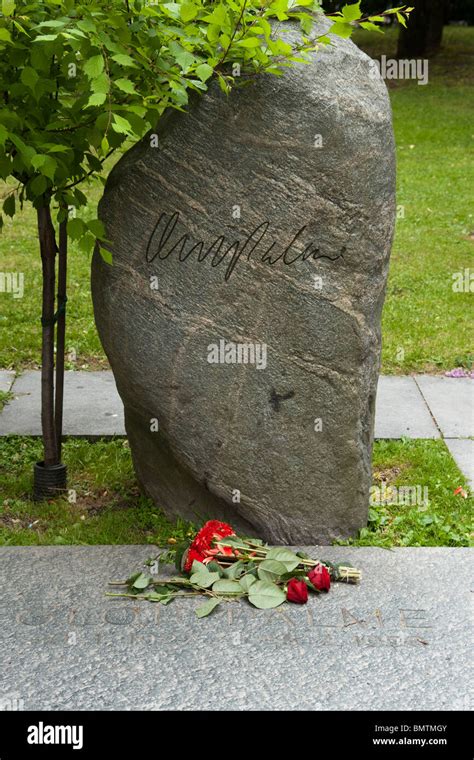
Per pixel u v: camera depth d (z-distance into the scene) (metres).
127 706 3.31
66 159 4.32
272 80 4.19
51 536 4.79
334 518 4.69
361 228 4.33
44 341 5.02
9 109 4.20
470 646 3.66
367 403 4.66
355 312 4.42
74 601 3.96
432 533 4.90
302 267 4.36
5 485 5.39
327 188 4.27
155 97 4.02
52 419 5.14
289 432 4.55
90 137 4.15
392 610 3.91
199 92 4.19
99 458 5.72
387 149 4.36
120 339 4.55
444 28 27.69
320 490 4.63
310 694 3.38
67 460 5.69
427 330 7.99
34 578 4.13
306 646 3.66
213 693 3.38
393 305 8.58
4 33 3.63
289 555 4.25
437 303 8.66
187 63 3.88
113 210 4.47
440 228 11.16
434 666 3.54
